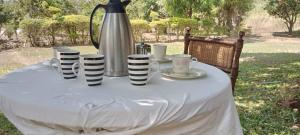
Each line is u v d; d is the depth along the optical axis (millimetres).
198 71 1634
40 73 1606
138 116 1107
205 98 1219
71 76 1473
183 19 10188
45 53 7289
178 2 11000
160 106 1132
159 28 9992
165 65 1829
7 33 8492
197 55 2387
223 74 1634
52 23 8391
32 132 1198
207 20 10875
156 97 1211
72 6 10188
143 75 1364
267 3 11680
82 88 1331
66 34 8875
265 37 11273
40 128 1190
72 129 1142
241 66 5875
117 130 1121
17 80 1471
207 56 2307
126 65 1533
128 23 1546
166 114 1129
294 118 3150
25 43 8469
